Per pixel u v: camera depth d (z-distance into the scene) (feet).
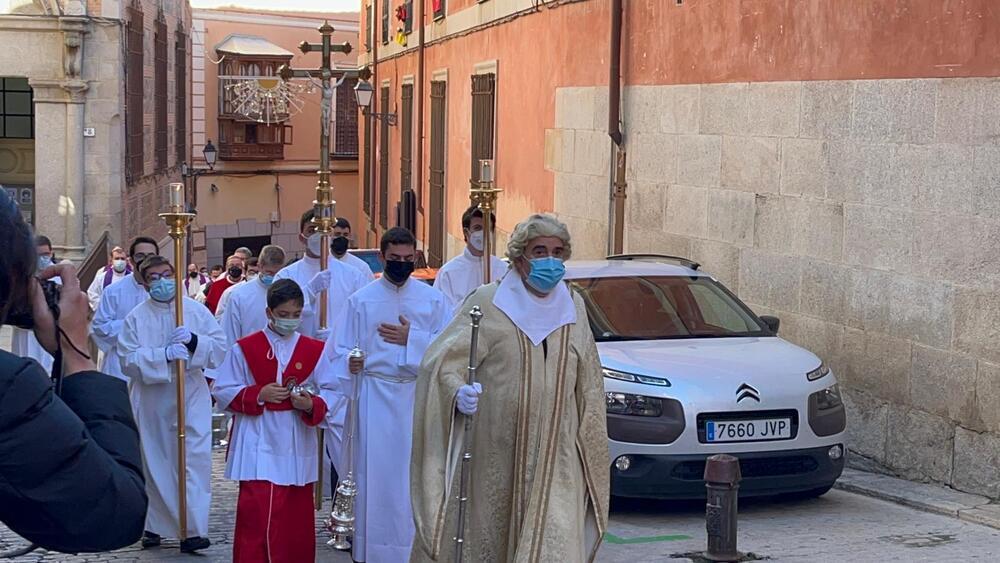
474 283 30.78
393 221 102.78
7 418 7.59
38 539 8.00
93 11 87.81
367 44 119.65
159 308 28.22
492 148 67.46
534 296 17.95
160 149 112.06
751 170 39.37
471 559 17.85
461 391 17.37
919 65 31.35
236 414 24.63
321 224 32.19
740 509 29.22
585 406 18.07
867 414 33.35
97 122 88.89
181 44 126.11
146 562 26.18
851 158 34.14
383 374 24.76
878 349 32.96
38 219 88.48
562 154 55.31
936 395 30.76
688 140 43.55
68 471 7.81
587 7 52.08
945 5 30.40
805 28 36.37
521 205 61.72
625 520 28.25
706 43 42.24
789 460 28.04
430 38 85.92
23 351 44.19
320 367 24.95
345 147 147.74
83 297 8.86
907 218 31.83
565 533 17.39
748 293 39.60
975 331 29.43
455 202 77.46
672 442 27.37
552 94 56.65
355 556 25.00
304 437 24.56
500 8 65.36
